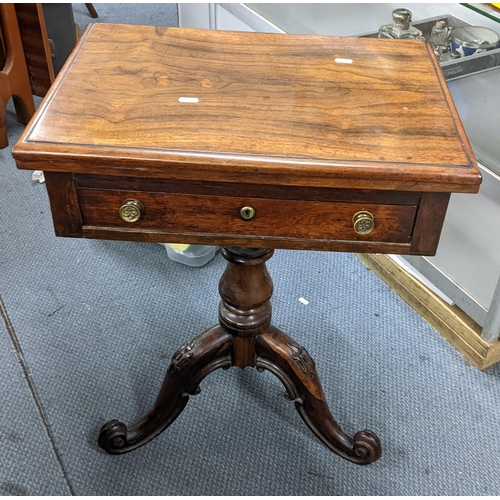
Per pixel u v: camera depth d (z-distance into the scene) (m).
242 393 1.21
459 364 1.28
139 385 1.21
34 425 1.13
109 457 1.09
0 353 1.25
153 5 2.53
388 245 0.76
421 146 0.71
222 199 0.73
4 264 1.46
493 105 1.25
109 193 0.73
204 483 1.06
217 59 0.86
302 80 0.83
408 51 0.91
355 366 1.26
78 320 1.33
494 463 1.10
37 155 0.68
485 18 1.31
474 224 1.26
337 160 0.68
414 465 1.10
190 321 1.35
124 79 0.81
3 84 1.79
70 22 1.90
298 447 1.12
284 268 1.48
